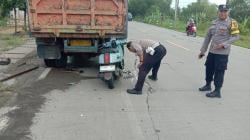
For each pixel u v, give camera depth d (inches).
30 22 193.5
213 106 147.3
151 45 164.1
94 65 233.8
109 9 192.7
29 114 130.5
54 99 151.6
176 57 300.5
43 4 191.6
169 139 110.0
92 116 130.0
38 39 205.8
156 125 122.1
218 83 160.9
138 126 120.7
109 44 177.9
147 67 162.2
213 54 162.4
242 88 183.6
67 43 202.1
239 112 139.9
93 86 177.2
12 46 328.8
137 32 671.8
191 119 129.6
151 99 155.3
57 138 108.8
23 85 175.5
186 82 193.2
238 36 159.2
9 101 146.7
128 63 254.8
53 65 224.7
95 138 109.3
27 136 109.9
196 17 1075.3
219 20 161.5
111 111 136.6
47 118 126.6
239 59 312.2
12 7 463.2
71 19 193.5
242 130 119.6
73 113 133.0
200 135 114.0
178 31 836.6
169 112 137.2
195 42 483.2
